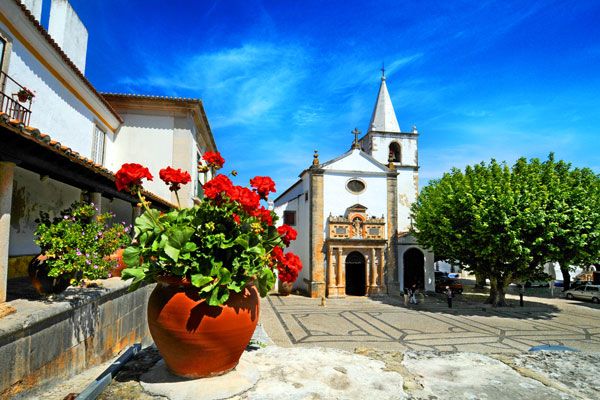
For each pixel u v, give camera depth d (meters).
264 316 20.55
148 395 3.16
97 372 5.84
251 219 3.57
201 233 3.32
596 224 20.70
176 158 15.71
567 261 21.83
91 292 6.43
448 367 3.98
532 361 4.23
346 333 16.69
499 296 25.00
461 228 23.08
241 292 3.46
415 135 36.16
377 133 35.72
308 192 30.84
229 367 3.45
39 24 8.92
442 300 27.69
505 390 3.38
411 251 32.84
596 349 14.20
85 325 6.02
